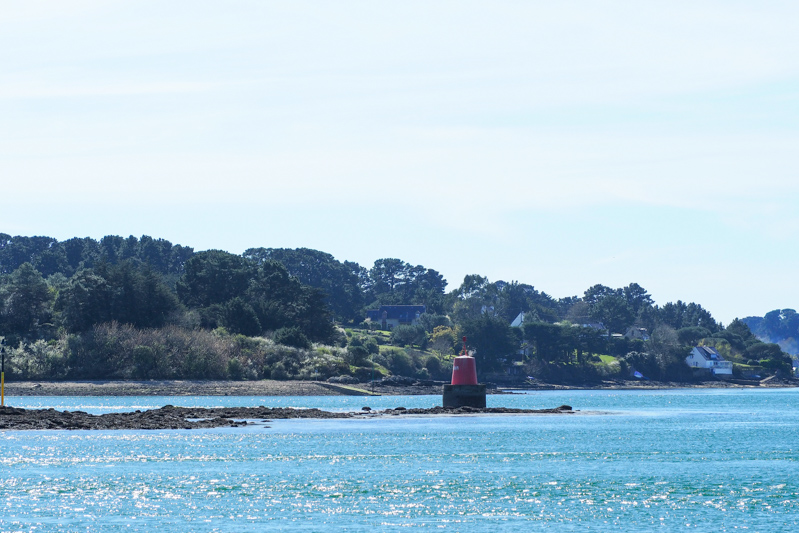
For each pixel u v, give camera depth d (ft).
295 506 239.71
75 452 339.36
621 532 212.84
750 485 273.54
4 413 463.01
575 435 421.59
